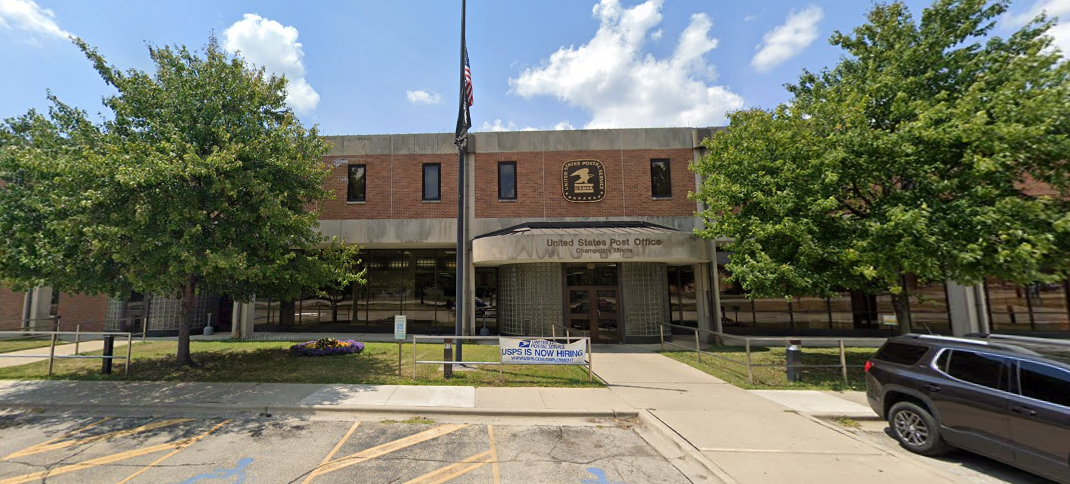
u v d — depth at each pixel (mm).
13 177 9148
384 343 15398
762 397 8602
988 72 9656
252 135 10414
